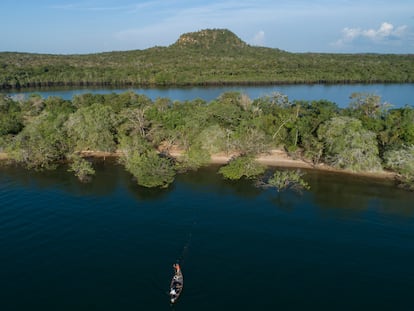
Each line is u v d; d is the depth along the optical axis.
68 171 79.25
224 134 84.75
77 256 47.41
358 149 73.25
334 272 44.12
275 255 47.59
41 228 54.38
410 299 39.56
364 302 39.03
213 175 77.06
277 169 79.62
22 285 41.75
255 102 111.44
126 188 70.19
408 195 66.81
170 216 58.56
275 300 39.22
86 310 37.81
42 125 90.25
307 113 98.94
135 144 80.88
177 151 90.81
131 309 37.97
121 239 51.47
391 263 45.97
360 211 60.66
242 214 59.38
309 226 55.47
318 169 79.31
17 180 73.88
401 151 71.69
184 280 42.44
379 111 95.44
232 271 44.22
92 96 135.62
